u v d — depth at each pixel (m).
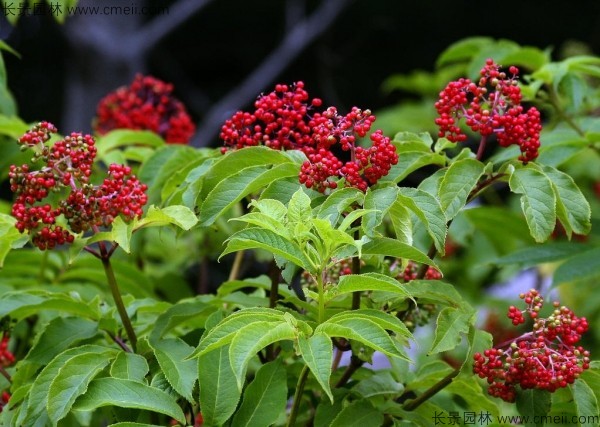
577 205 4.62
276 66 15.19
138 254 7.74
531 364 4.47
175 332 5.85
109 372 4.75
